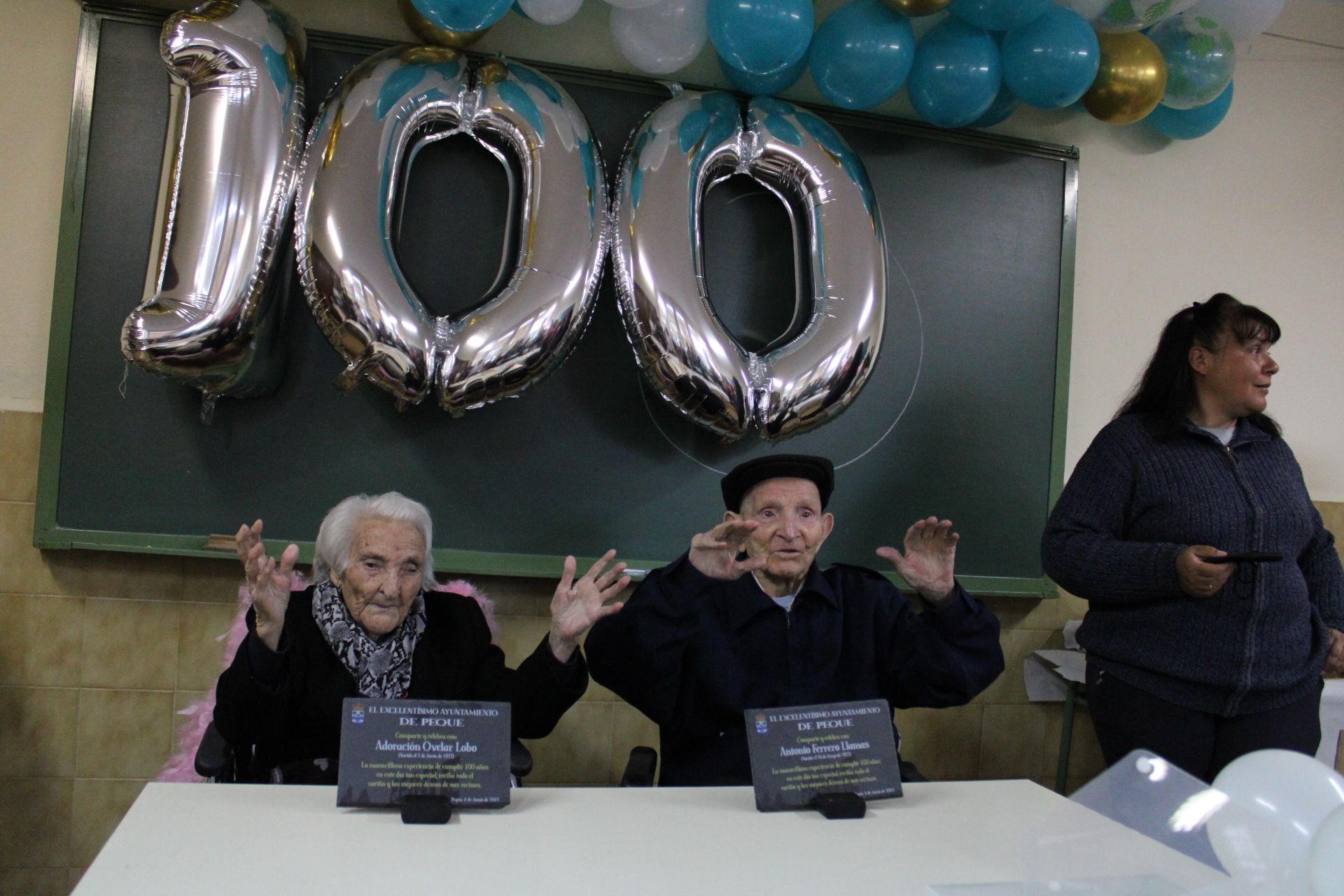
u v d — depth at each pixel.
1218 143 2.86
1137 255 2.80
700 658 1.72
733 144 2.26
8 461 2.15
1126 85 2.42
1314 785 0.78
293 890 0.91
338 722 1.62
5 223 2.16
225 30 1.99
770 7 2.10
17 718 2.15
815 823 1.19
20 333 2.16
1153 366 2.08
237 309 1.93
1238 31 2.49
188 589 2.22
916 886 0.99
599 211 2.17
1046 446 2.67
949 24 2.32
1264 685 1.87
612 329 2.38
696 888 0.96
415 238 2.28
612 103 2.40
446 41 2.28
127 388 2.15
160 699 2.21
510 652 2.36
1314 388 2.92
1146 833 0.87
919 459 2.56
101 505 2.14
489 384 2.02
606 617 1.73
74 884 2.17
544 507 2.34
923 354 2.57
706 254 2.44
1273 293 2.90
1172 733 1.92
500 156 2.25
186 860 0.96
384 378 1.97
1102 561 1.96
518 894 0.93
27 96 2.17
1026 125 2.71
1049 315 2.68
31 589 2.15
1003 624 2.65
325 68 2.25
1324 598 2.05
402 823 1.11
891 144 2.56
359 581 1.64
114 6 2.16
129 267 2.15
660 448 2.40
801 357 2.17
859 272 2.24
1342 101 2.94
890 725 1.33
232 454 2.20
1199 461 1.97
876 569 2.53
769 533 1.73
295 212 2.03
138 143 2.16
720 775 1.69
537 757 2.38
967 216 2.61
